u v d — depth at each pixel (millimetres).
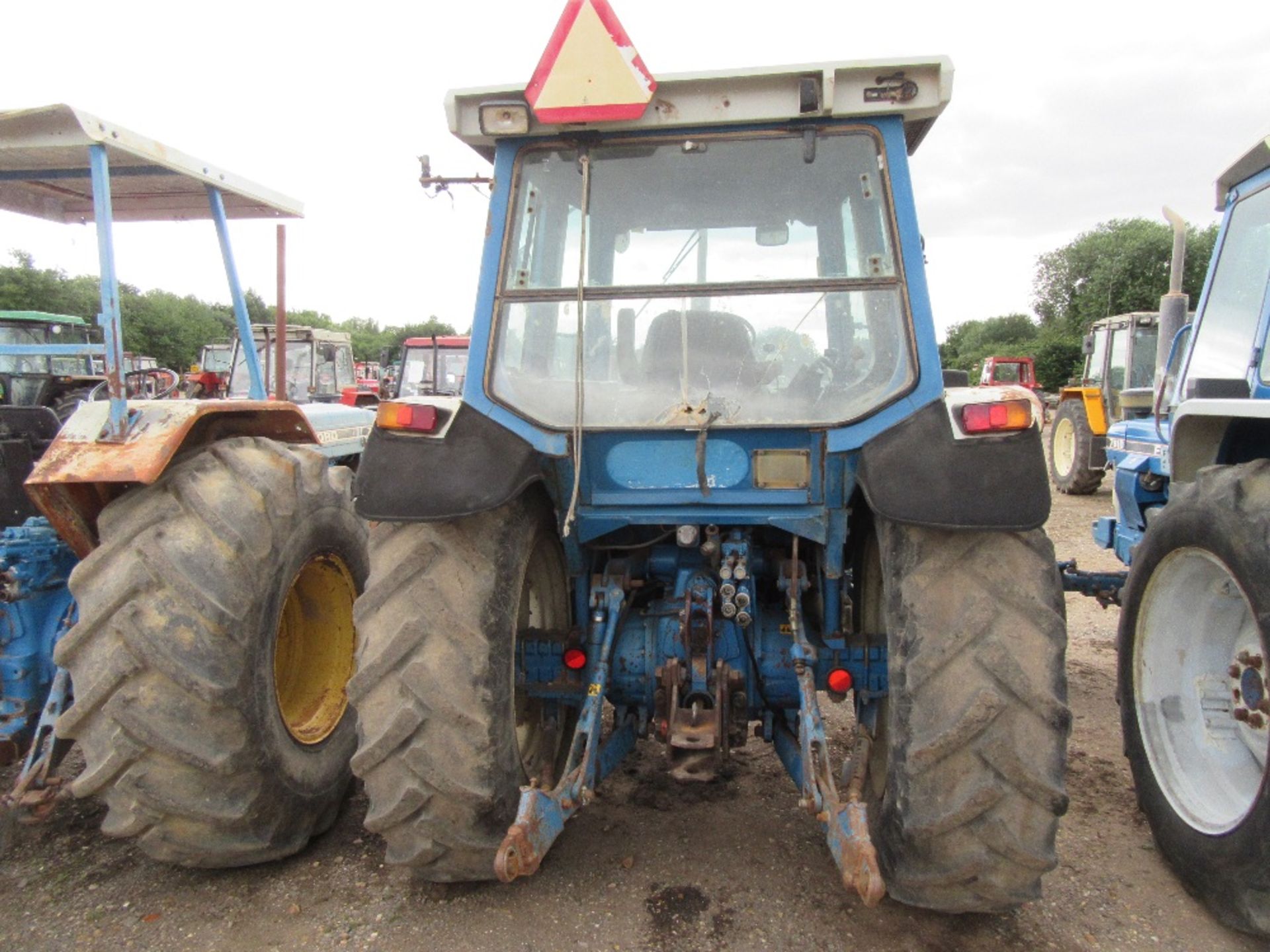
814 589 2979
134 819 2553
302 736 3072
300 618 3311
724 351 2570
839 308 2521
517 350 2607
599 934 2492
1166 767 2895
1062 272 43719
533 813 2256
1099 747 3818
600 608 2760
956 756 2207
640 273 2625
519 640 2904
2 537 3072
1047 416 17547
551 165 2670
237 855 2709
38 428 3355
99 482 2559
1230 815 2625
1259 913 2412
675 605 2838
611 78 2428
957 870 2213
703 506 2605
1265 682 2445
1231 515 2572
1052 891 2727
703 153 2605
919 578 2295
